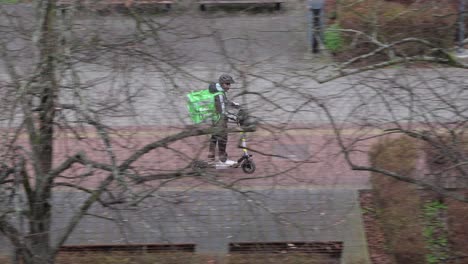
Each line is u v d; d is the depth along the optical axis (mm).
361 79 11273
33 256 8531
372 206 12344
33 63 7852
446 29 10031
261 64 12766
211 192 12391
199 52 12289
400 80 11797
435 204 12195
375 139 13641
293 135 12797
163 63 10164
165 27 9133
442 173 9508
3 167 8055
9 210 7961
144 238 11219
